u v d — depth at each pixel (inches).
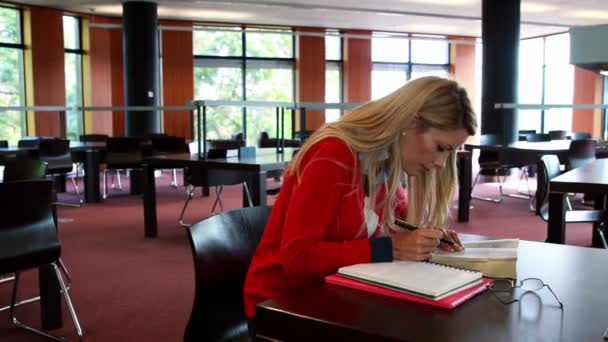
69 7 389.4
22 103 388.5
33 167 127.7
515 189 314.5
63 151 250.2
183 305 123.6
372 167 52.5
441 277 45.4
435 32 502.6
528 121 530.3
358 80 491.8
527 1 364.2
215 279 60.4
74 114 415.2
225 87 461.1
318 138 52.2
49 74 390.9
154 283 139.7
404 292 43.8
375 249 49.8
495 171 285.9
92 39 416.2
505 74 338.3
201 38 451.2
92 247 177.5
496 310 41.1
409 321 38.8
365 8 388.8
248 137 471.2
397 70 510.0
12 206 90.3
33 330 108.1
